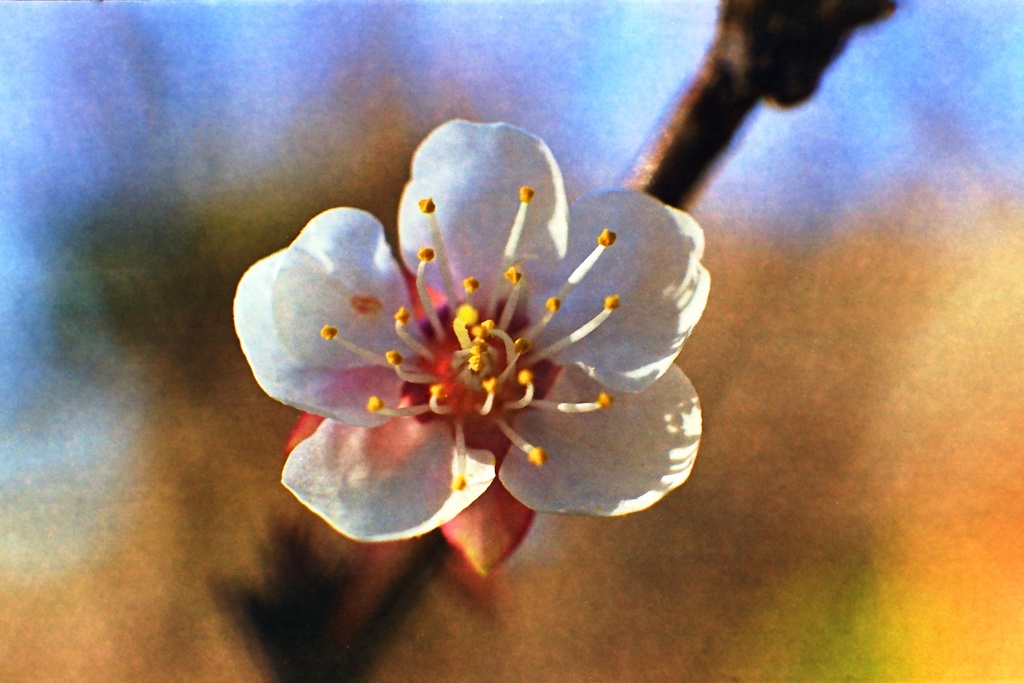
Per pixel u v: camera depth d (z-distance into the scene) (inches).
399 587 7.2
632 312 7.2
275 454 8.1
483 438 7.2
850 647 8.0
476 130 7.1
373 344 7.2
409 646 7.8
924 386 8.3
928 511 8.2
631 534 8.2
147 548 8.0
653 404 7.2
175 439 8.2
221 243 8.3
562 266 7.2
